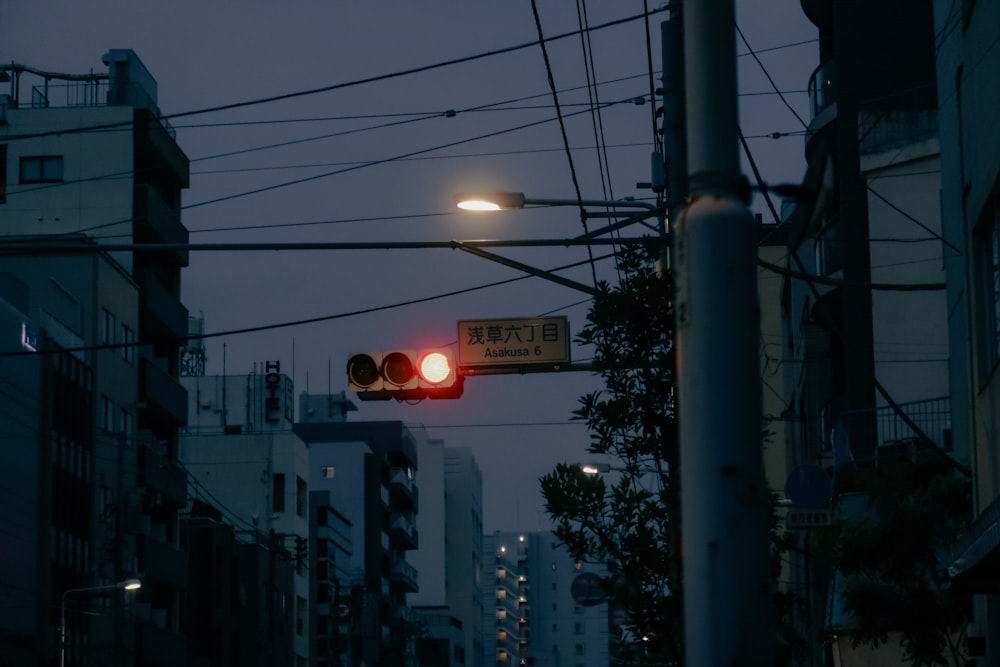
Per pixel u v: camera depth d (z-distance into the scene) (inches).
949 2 859.4
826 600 1214.3
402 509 5359.3
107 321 2472.9
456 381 760.3
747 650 207.5
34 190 2524.6
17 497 2112.5
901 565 788.0
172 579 2706.7
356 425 5059.1
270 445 3789.4
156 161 2628.0
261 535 3454.7
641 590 593.3
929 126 1249.4
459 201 679.7
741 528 210.2
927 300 1232.8
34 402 2167.8
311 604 3949.3
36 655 2110.0
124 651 2440.9
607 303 604.7
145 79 2728.8
